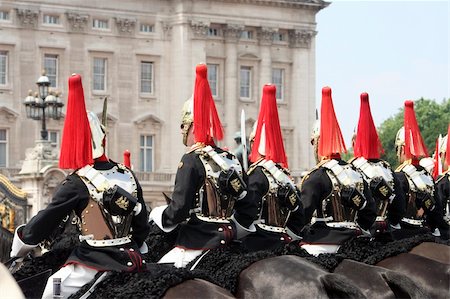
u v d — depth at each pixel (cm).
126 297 3297
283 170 4419
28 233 3466
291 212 4416
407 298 3672
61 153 3516
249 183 4309
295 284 3506
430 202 5519
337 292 3412
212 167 3981
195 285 3300
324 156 4728
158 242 4122
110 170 3544
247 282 3647
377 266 4228
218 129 4072
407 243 4769
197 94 4034
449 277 4116
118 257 3466
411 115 5553
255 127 4641
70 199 3481
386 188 4962
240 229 4156
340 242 4616
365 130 5069
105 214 3494
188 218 4022
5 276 2144
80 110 3506
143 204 3600
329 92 4753
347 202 4631
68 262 3512
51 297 3453
